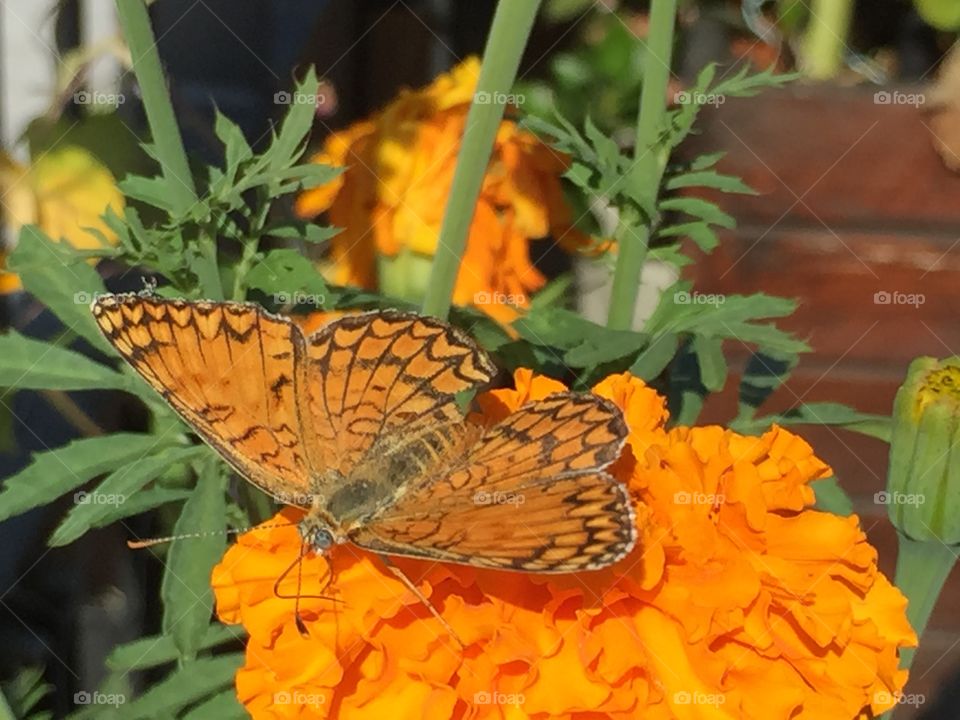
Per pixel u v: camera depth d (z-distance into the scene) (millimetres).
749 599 100
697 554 102
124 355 105
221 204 122
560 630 100
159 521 153
